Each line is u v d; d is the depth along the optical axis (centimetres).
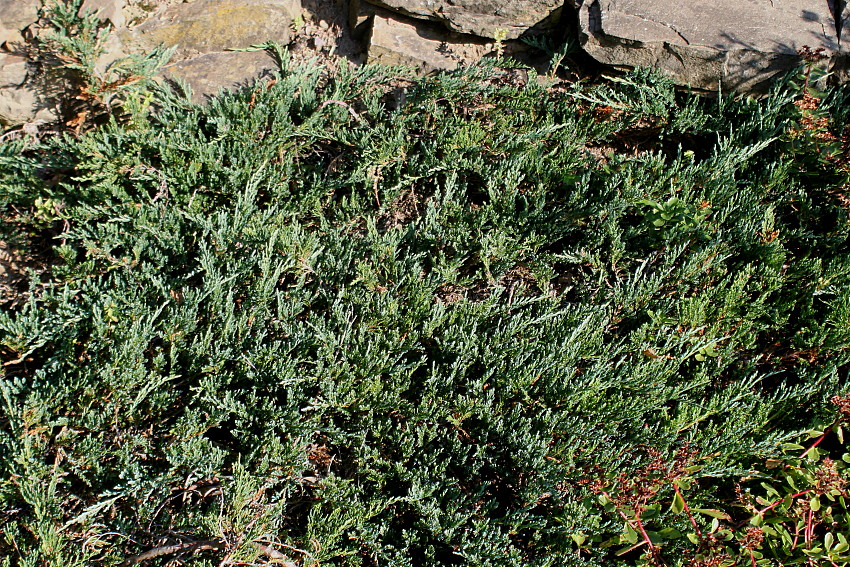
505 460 176
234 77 212
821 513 173
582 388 176
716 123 212
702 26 209
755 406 184
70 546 164
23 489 162
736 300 189
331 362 178
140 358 176
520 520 167
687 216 193
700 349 184
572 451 171
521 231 200
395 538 171
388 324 184
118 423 174
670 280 193
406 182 204
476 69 212
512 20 214
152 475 170
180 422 171
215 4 213
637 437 175
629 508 168
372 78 213
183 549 165
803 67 207
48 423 170
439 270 191
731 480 179
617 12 210
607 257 199
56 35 199
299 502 173
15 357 184
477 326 187
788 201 206
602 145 218
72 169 202
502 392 178
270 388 177
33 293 193
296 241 190
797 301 194
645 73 212
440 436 177
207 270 182
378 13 217
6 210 200
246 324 183
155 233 189
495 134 211
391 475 172
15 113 206
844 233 199
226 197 201
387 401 175
